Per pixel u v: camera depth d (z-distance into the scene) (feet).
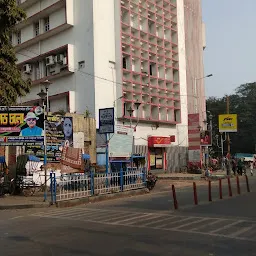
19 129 58.34
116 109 109.70
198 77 156.25
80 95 108.58
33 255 22.98
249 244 25.05
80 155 63.57
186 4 151.84
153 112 124.47
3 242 27.25
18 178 62.59
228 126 128.77
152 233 29.14
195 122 131.03
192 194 61.87
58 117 73.31
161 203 49.96
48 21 122.11
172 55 134.92
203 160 152.76
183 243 25.48
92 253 23.13
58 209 48.21
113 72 110.83
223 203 48.52
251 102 269.23
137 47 118.21
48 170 68.28
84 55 108.47
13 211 47.16
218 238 26.96
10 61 67.21
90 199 55.26
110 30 111.34
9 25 64.03
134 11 119.24
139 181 67.21
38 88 122.21
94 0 107.55
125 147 86.07
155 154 124.77
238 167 126.00
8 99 64.44
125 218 37.50
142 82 119.14
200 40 160.97
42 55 118.73
